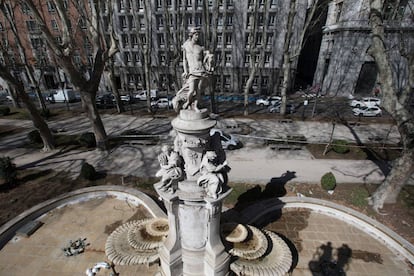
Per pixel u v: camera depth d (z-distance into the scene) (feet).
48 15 111.34
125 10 117.50
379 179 42.32
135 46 128.16
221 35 118.83
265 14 74.43
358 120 77.56
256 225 30.83
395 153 52.85
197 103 19.15
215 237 21.58
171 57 113.09
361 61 107.96
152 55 124.98
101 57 47.34
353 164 48.57
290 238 28.86
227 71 125.80
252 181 41.68
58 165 48.32
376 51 30.19
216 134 21.42
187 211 20.27
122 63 133.18
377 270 24.67
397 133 66.59
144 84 136.15
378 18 29.27
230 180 42.04
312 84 141.08
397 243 27.12
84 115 85.97
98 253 26.53
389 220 31.55
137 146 58.23
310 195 36.96
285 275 24.00
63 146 57.93
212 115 20.52
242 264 22.75
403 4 82.58
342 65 111.34
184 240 21.88
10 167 39.70
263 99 101.96
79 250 26.58
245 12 111.45
